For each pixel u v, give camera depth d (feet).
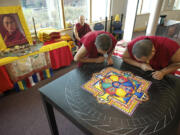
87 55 4.56
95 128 2.01
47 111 3.30
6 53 6.20
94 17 13.33
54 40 8.00
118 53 7.75
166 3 8.58
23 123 4.88
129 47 3.84
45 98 2.91
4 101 5.98
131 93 2.81
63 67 9.01
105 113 2.29
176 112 2.31
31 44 7.27
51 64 7.68
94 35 4.04
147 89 2.94
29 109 5.52
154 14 8.86
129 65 4.06
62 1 9.30
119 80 3.29
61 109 2.44
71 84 3.14
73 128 4.67
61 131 4.55
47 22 9.39
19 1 7.13
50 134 4.45
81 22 8.93
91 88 2.99
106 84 3.13
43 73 7.50
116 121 2.13
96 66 4.00
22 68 6.33
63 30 9.87
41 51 6.85
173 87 3.00
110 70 3.77
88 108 2.41
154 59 3.70
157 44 3.41
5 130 4.61
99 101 2.58
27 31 7.16
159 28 9.04
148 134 1.91
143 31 11.52
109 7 13.96
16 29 6.73
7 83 5.96
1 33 6.26
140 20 10.79
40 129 4.64
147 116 2.22
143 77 3.41
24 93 6.51
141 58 2.71
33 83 7.13
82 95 2.76
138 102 2.55
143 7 10.39
